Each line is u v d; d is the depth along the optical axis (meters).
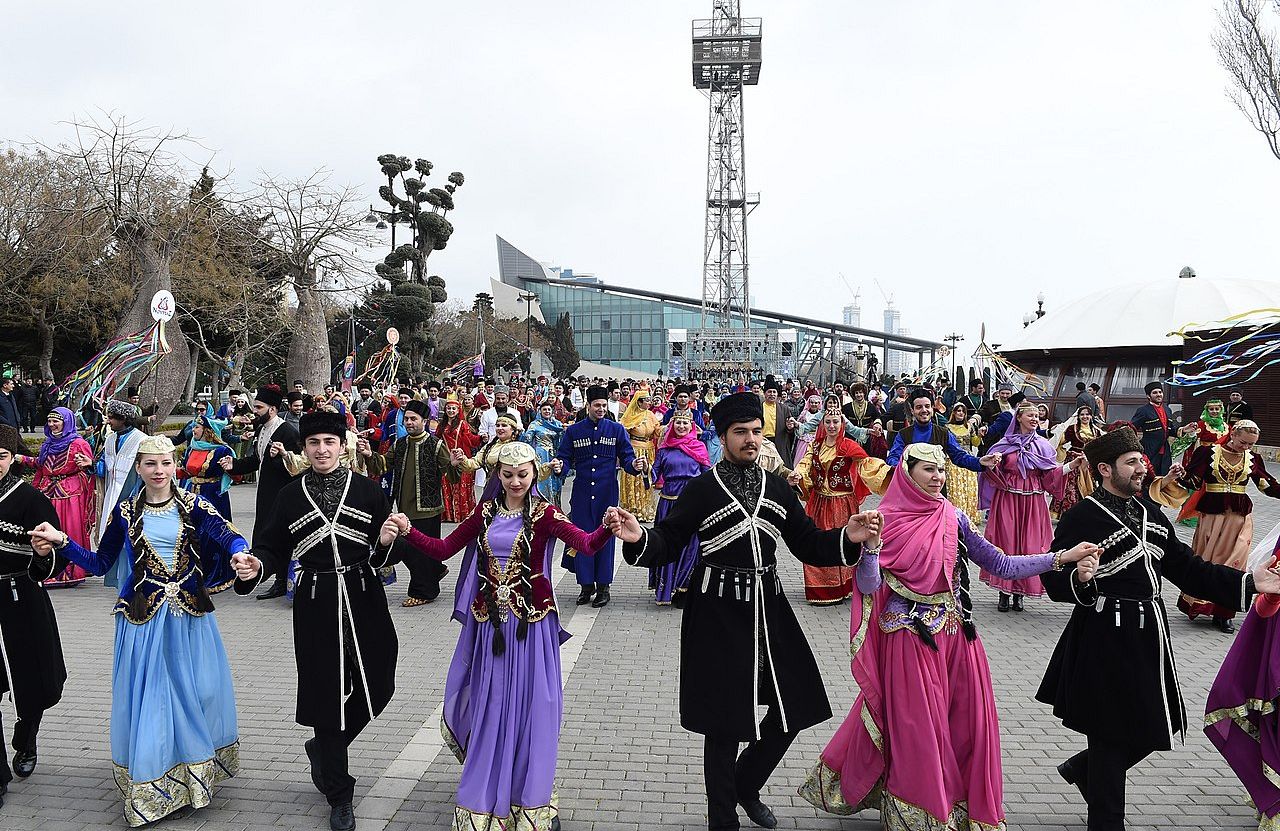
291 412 12.55
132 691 4.60
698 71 68.88
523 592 4.48
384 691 4.71
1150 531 4.33
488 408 17.70
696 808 4.73
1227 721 4.50
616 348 111.75
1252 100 21.55
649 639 7.99
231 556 4.57
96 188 23.75
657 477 9.70
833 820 4.61
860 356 38.81
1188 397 24.14
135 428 10.20
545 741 4.34
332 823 4.49
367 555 4.70
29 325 34.78
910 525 4.26
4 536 4.82
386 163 45.19
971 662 4.21
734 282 71.44
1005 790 4.95
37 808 4.75
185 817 4.64
